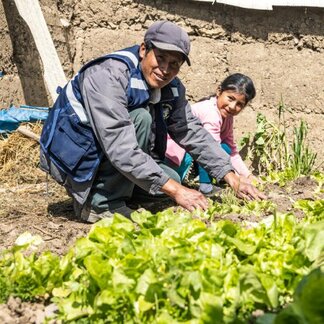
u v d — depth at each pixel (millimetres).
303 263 3836
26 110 7176
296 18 7883
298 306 2824
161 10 8016
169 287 3459
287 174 7137
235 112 6547
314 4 7719
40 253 4480
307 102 7926
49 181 6730
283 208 5504
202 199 5016
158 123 5582
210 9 7961
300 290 3000
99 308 3500
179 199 4988
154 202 5969
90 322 3533
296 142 7527
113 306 3490
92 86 5055
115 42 8078
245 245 3914
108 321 3502
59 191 6426
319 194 6254
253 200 5633
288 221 4230
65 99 5277
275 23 7922
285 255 3887
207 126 6492
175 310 3434
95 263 3623
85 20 8109
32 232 5016
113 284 3508
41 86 7809
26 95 7629
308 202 5527
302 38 7895
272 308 3578
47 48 7363
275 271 3826
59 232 5043
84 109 5188
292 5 7734
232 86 6469
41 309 3805
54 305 3820
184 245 3895
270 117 7977
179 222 4203
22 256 4008
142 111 5215
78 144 5191
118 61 5137
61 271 3887
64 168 5266
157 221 4270
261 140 7770
